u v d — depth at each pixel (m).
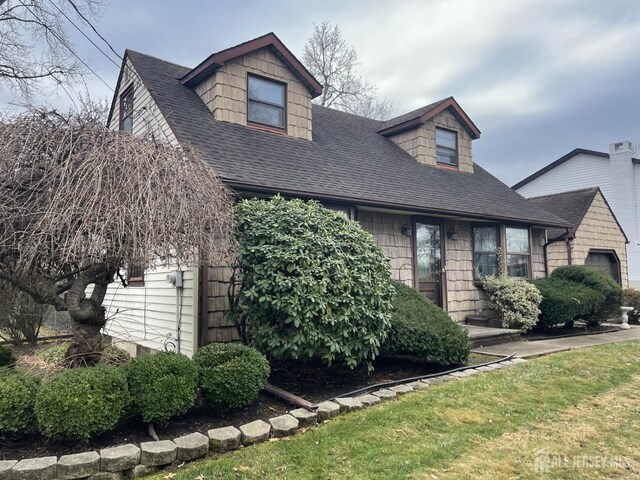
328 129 10.46
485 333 8.12
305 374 5.62
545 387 5.06
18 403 3.28
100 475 3.00
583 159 19.98
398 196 8.15
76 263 4.05
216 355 4.23
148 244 3.62
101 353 4.36
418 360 6.42
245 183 5.98
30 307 8.31
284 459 3.31
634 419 4.13
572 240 12.82
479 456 3.38
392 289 5.66
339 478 3.03
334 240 5.38
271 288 4.89
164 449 3.22
